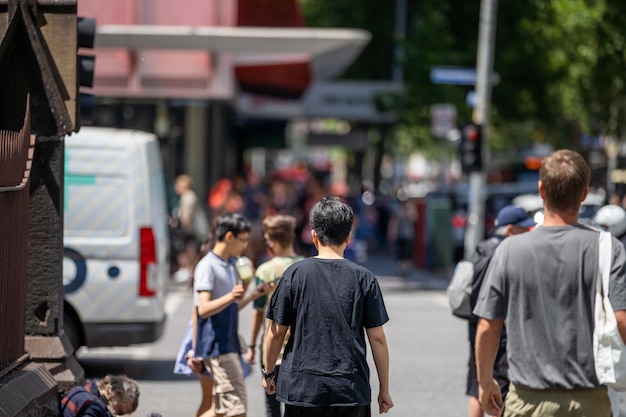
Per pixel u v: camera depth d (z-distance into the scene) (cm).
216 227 2158
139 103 7062
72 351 2009
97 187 2984
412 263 7812
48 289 1962
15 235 1769
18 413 1592
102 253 2964
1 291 1677
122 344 2972
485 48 6031
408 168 18750
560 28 6444
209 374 2125
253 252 5806
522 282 1355
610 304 1334
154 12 6575
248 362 2233
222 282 2130
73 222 2972
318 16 10369
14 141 1752
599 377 1328
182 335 3988
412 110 8869
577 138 7856
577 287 1343
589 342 1338
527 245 1362
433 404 2794
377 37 10200
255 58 6644
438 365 3400
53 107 1934
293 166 17238
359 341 1519
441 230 7256
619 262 1342
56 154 1953
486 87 6031
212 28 6088
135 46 5928
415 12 9812
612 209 2477
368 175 15175
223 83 6638
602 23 5934
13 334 1769
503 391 2036
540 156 11388
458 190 7588
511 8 8619
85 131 3044
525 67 8644
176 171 7362
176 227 5800
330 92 9406
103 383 1781
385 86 9269
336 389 1493
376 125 10275
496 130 10444
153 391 2914
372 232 8631
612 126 6203
